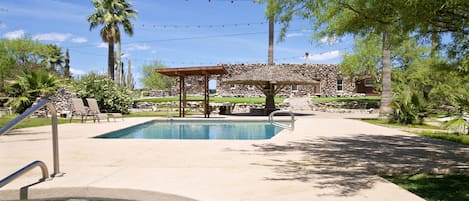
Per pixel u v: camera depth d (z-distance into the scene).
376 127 11.86
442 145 7.41
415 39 5.64
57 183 4.04
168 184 3.98
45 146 7.25
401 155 6.08
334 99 30.86
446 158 5.80
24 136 9.23
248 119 16.97
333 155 6.07
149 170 4.77
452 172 4.82
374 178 4.30
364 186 3.90
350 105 27.92
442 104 14.60
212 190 3.72
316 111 26.14
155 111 26.27
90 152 6.39
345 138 8.63
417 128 12.70
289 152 6.39
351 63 25.61
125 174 4.51
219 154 6.16
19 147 7.09
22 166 5.13
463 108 9.50
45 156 5.98
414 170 4.84
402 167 4.99
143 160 5.55
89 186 3.90
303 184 3.98
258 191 3.68
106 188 3.86
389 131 10.48
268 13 6.61
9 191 3.84
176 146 7.19
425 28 4.73
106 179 4.23
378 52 24.02
